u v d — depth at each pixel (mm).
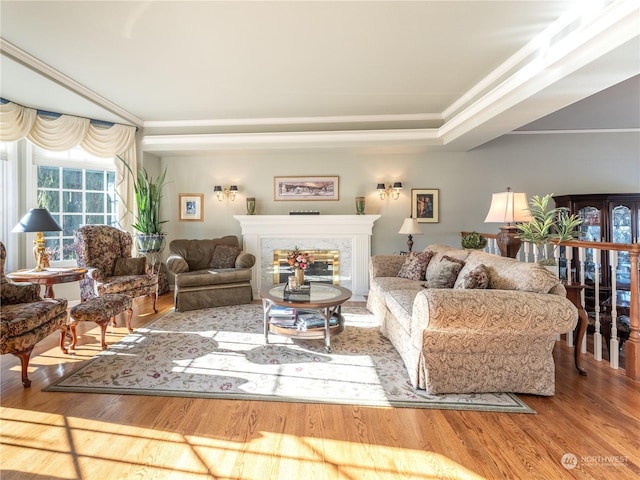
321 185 5340
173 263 4141
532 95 2881
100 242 3957
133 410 2012
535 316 2021
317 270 5195
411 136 4723
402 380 2395
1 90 3449
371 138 4746
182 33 2627
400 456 1632
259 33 2635
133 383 2328
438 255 3543
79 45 2793
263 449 1680
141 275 3990
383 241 5348
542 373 2170
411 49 2887
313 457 1625
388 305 3031
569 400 2135
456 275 2969
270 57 3020
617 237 4898
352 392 2230
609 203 4898
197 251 4676
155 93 3834
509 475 1510
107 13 2367
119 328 3482
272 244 5223
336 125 4758
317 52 2936
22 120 3803
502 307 2025
